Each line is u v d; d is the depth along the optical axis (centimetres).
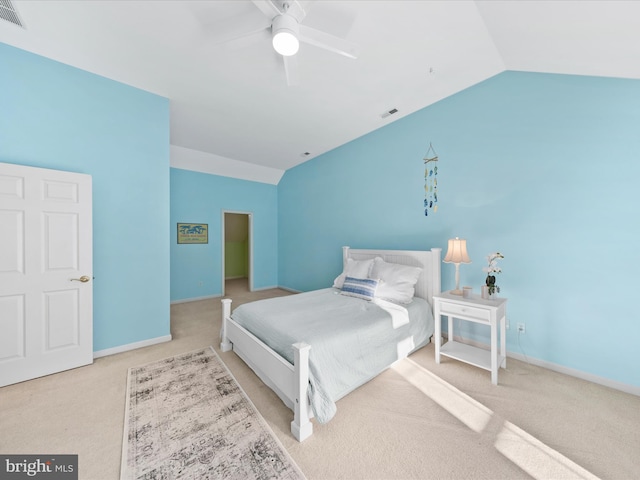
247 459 143
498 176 267
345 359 193
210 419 174
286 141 431
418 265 315
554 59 213
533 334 247
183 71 260
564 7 158
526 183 249
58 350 232
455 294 260
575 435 160
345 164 440
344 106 326
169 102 312
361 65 252
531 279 247
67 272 236
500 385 213
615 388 207
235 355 269
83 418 174
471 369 240
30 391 204
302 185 542
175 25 205
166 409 183
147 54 236
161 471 135
